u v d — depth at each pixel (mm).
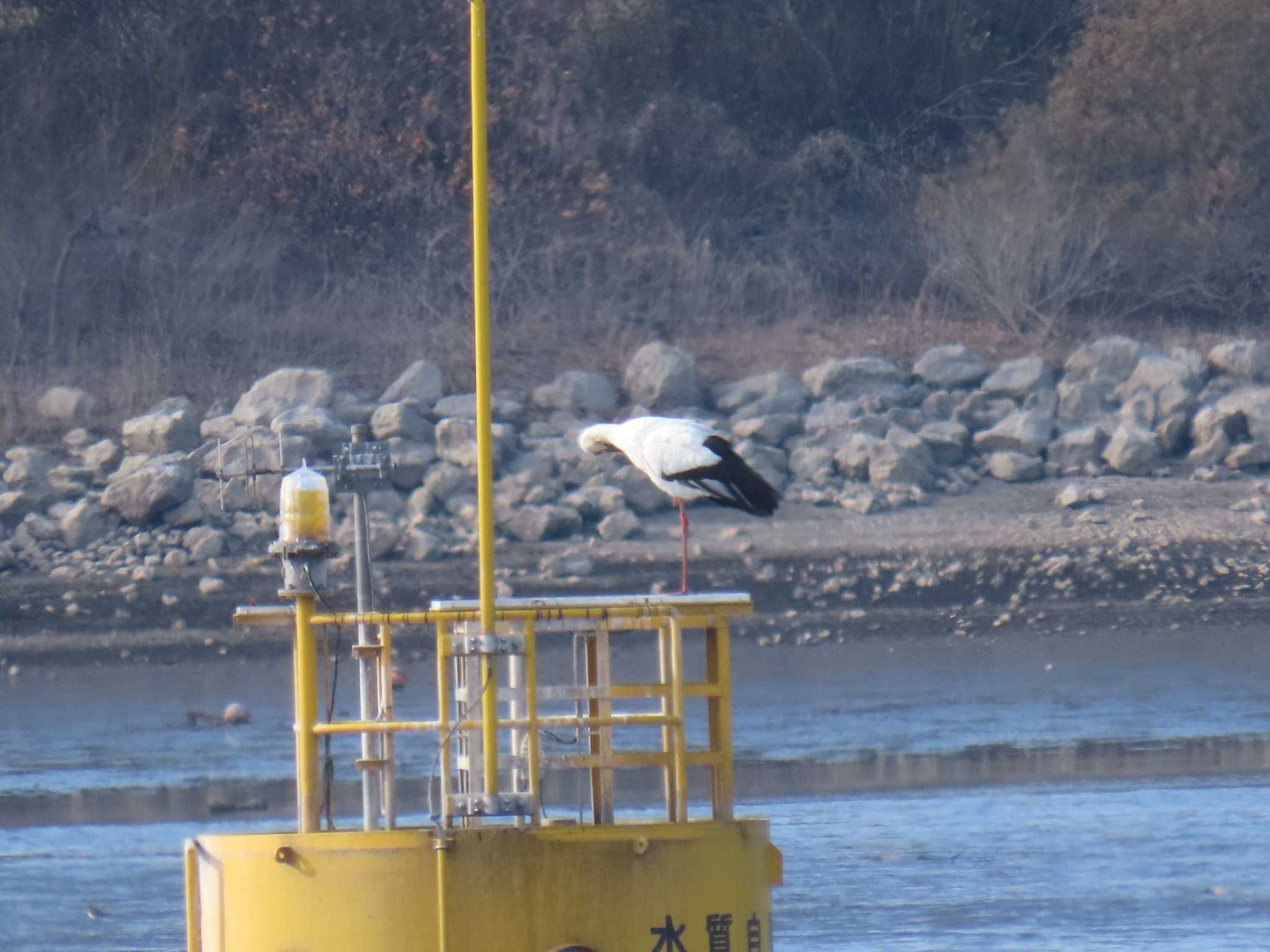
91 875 13273
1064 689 19469
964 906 12391
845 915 12180
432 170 34281
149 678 19984
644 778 16188
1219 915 12188
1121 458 26500
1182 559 23469
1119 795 15469
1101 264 33094
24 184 32812
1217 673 20000
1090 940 11508
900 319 32188
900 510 25109
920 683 19797
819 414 27547
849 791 15695
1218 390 28719
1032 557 23547
